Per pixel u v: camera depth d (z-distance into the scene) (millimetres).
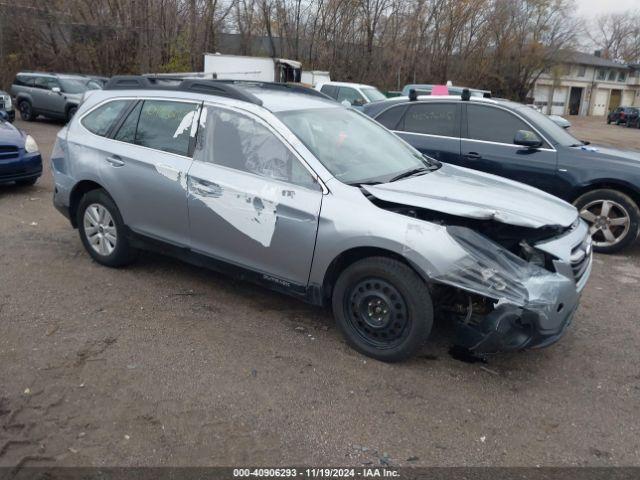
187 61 27578
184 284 5039
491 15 43469
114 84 5281
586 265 3982
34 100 19078
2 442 2891
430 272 3439
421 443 3031
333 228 3738
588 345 4242
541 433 3162
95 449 2867
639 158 6578
